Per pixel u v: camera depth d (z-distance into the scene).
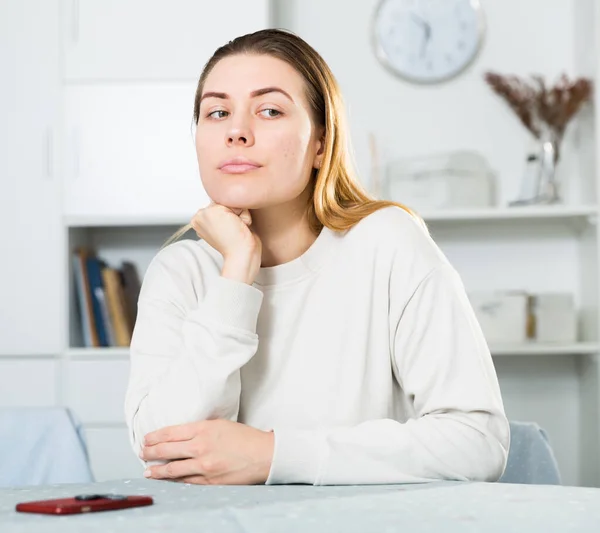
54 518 0.85
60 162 3.31
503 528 0.80
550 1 3.57
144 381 1.33
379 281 1.35
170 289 1.41
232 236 1.33
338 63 3.61
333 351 1.35
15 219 3.31
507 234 3.59
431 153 3.57
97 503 0.89
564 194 3.55
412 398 1.35
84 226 3.51
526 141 3.54
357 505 0.92
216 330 1.26
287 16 3.63
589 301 3.41
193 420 1.24
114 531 0.79
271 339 1.37
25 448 1.68
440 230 3.60
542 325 3.43
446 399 1.25
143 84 3.31
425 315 1.31
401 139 3.58
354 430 1.18
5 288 3.30
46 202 3.31
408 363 1.31
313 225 1.43
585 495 0.98
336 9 3.62
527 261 3.59
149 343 1.37
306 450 1.15
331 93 1.39
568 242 3.58
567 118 3.37
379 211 1.40
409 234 1.37
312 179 1.43
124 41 3.31
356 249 1.37
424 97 3.58
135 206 3.31
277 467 1.14
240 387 1.30
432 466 1.17
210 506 0.91
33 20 3.32
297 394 1.35
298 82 1.35
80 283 3.36
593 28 3.30
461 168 3.38
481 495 0.98
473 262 3.59
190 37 3.30
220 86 1.33
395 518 0.85
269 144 1.31
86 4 3.31
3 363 3.28
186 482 1.17
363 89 3.60
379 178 3.50
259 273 1.39
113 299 3.36
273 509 0.89
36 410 1.71
